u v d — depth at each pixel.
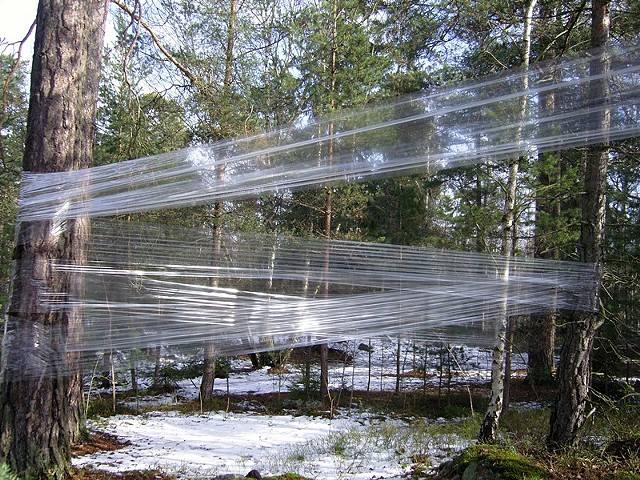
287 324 3.75
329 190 9.65
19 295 3.52
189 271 3.66
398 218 11.66
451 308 4.17
